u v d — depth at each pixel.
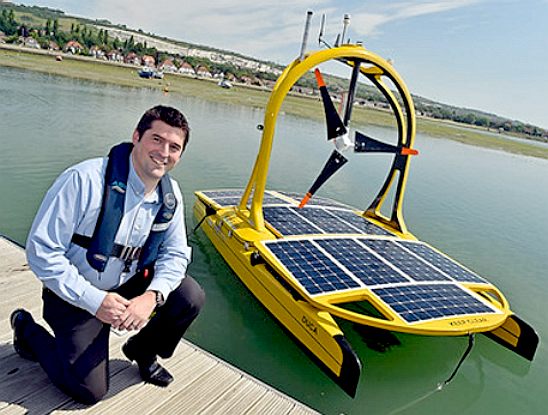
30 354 3.04
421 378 5.21
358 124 39.38
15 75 30.94
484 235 12.20
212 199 8.41
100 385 2.72
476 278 6.12
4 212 8.20
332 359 4.66
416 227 12.15
